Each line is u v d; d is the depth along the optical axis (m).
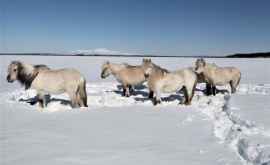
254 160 4.03
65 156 4.37
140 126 6.31
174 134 5.64
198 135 5.57
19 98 10.89
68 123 6.61
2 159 4.26
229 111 7.33
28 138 5.34
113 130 5.95
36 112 8.09
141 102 10.27
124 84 11.60
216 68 11.84
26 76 8.98
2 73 21.89
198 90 13.68
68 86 8.70
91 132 5.79
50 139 5.29
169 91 9.70
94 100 10.64
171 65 34.38
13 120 6.98
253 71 27.84
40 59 45.00
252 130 5.33
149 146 4.86
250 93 12.02
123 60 44.94
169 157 4.32
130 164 4.06
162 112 7.98
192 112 8.03
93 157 4.33
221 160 4.19
